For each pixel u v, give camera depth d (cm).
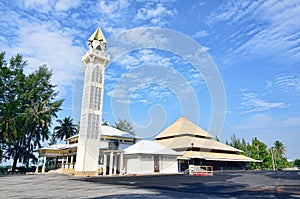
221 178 1391
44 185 1005
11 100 2970
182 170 2286
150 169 1903
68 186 939
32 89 3269
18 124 2861
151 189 813
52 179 1374
